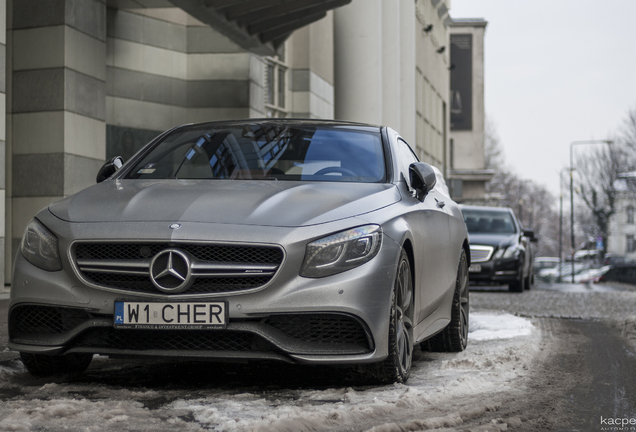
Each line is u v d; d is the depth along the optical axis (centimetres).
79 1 1135
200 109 1659
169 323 380
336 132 529
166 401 376
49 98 1106
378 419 347
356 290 387
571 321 847
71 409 344
